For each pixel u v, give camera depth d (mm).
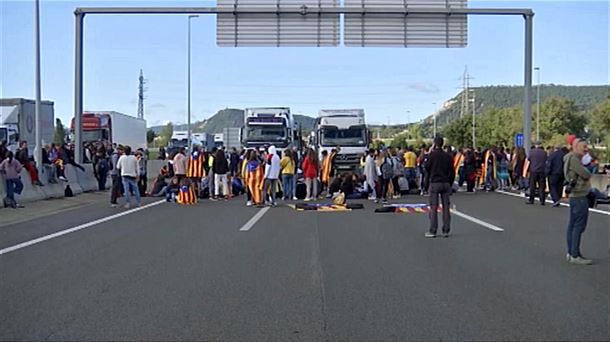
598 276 10367
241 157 29516
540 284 9766
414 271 10805
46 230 16438
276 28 26156
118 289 9539
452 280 10070
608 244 13742
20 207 22438
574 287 9555
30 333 7316
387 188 25156
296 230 16281
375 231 16016
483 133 87938
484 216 19375
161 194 27688
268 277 10352
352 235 15305
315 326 7531
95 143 36750
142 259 12086
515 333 7219
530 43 28703
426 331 7305
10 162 22000
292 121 39781
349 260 11883
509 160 32094
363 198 26109
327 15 26203
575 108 81500
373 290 9383
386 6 26078
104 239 14797
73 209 22031
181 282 10000
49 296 9133
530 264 11414
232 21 26172
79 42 27969
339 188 27016
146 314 8102
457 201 24781
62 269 11141
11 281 10156
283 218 19094
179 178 25188
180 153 25344
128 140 49625
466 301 8703
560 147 21891
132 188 23422
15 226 17297
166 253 12773
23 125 35312
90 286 9758
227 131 54062
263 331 7352
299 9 25906
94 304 8641
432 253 12641
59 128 65250
